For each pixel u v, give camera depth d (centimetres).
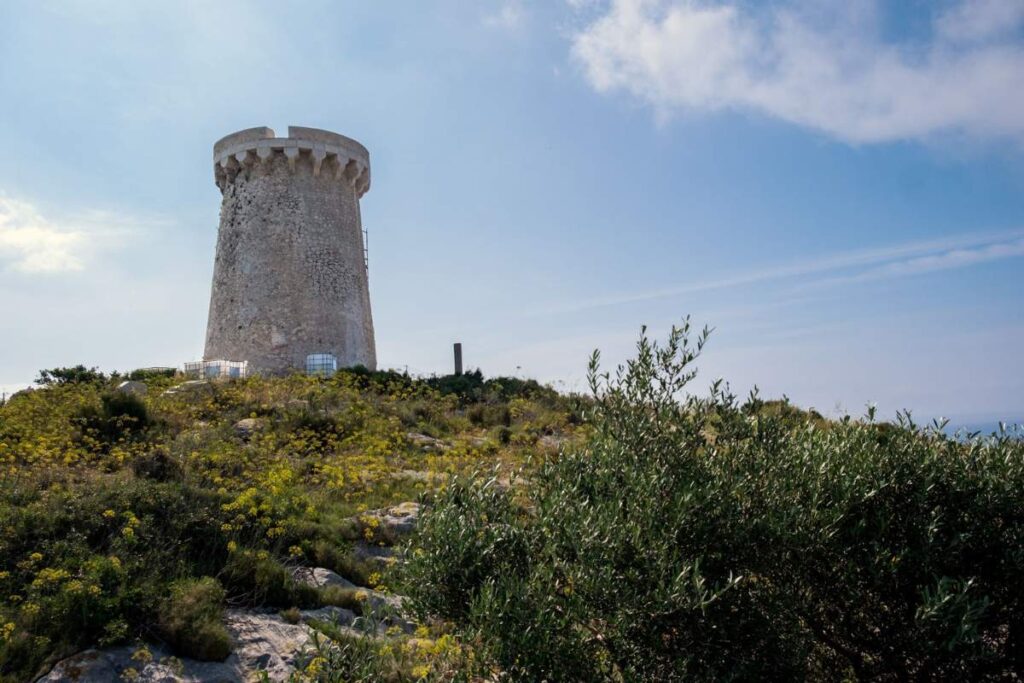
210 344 3384
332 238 3434
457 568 653
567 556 639
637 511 630
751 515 646
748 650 602
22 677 684
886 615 671
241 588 914
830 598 682
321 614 894
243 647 801
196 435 1655
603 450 716
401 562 745
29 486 1087
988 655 609
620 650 576
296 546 1020
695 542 616
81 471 1284
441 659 660
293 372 2939
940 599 584
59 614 763
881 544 671
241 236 3356
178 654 771
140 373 2781
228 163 3450
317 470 1500
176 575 896
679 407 708
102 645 750
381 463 1562
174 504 1039
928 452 727
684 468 671
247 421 1889
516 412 2289
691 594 566
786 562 651
